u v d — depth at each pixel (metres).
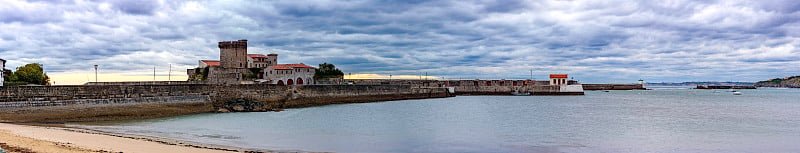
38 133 48.38
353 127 68.75
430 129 67.00
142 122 71.81
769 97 195.88
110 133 55.81
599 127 70.69
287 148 48.38
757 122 78.62
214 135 57.03
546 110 107.12
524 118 85.12
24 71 117.56
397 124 73.44
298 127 67.81
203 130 62.09
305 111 100.44
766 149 51.66
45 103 69.56
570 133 63.53
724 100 164.62
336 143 52.97
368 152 47.94
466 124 74.06
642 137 60.19
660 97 192.50
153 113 81.38
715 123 76.88
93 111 73.81
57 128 57.94
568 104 133.00
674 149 51.47
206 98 93.81
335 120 79.19
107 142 44.12
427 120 80.50
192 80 169.88
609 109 110.88
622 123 76.44
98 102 75.19
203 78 174.62
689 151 50.28
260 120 77.31
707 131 66.25
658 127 71.00
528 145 53.28
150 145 44.03
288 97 116.69
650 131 66.19
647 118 85.94
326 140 55.09
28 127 56.72
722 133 64.12
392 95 159.50
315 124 72.19
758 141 57.03
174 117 81.19
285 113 93.56
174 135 55.94
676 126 72.44
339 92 135.62
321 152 46.84
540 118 85.25
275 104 110.31
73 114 71.44
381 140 55.97
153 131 59.78
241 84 104.12
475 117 87.00
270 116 85.50
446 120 80.69
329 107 115.94
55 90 71.94
